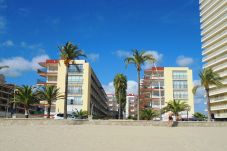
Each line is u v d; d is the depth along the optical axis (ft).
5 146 50.78
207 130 102.27
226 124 125.39
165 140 68.64
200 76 192.54
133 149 52.75
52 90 185.98
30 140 61.00
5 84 369.30
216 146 59.77
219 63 343.46
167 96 370.53
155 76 384.06
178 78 375.66
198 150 53.42
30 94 161.07
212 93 342.44
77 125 109.70
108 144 58.59
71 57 184.44
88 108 314.35
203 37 381.81
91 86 347.36
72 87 316.60
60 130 88.89
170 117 116.88
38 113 379.14
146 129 99.50
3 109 357.82
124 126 109.29
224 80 326.03
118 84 280.72
